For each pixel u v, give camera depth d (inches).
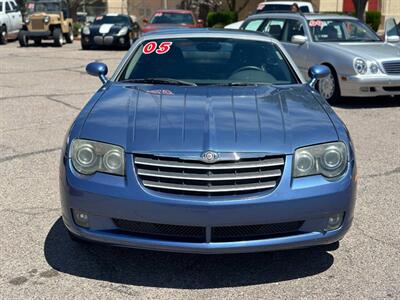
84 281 139.9
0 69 557.3
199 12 1232.8
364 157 255.3
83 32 824.3
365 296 134.0
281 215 133.0
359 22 425.1
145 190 132.3
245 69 197.0
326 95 387.2
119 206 133.1
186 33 215.0
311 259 153.4
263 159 134.5
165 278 142.3
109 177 135.5
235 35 214.1
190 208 129.7
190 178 131.4
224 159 132.2
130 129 141.9
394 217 183.3
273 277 143.6
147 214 131.9
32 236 164.7
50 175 221.5
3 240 161.6
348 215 141.6
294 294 135.2
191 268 147.8
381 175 228.5
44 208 186.9
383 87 362.6
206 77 191.6
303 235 136.5
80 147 139.9
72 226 141.1
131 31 845.2
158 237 134.6
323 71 203.8
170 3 1382.9
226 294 135.0
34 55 718.5
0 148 258.1
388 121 334.3
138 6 1402.6
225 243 132.3
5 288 135.5
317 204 135.2
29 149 257.3
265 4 717.9
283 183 133.8
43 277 141.3
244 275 144.5
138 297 132.9
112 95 169.5
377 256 155.0
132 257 153.2
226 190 131.1
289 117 150.9
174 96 166.6
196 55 202.1
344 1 1105.4
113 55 732.7
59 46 889.5
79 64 614.5
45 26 874.8
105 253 155.1
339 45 386.9
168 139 137.0
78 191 136.8
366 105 384.2
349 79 363.6
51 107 358.0
